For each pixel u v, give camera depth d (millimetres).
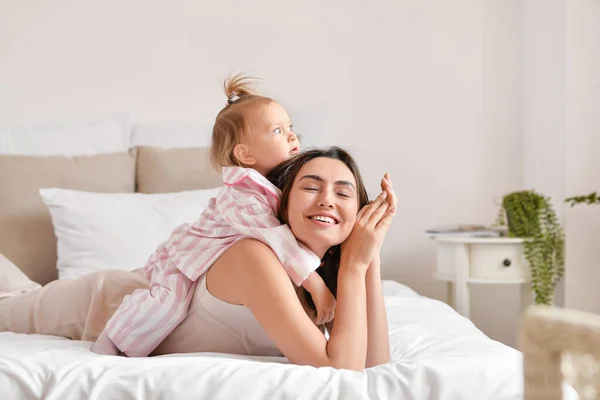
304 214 1383
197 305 1478
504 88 3543
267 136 1526
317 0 3479
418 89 3518
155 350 1581
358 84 3494
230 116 1551
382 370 1197
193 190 2908
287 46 3467
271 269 1339
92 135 3178
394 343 1664
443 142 3529
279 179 1480
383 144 3502
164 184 2990
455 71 3531
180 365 1183
